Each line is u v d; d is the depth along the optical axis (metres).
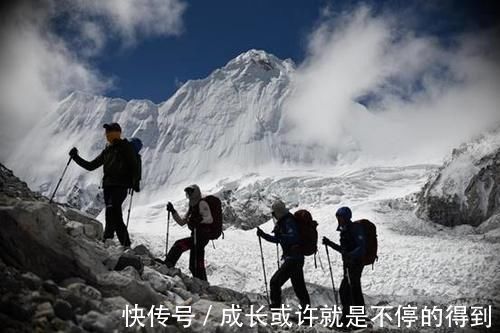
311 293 16.36
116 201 8.13
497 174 66.56
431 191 68.88
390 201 75.69
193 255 8.71
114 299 5.33
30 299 4.50
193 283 7.81
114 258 6.52
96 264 5.88
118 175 8.12
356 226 8.21
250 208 77.19
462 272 35.06
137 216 122.06
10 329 3.92
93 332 4.55
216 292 8.09
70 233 6.57
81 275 5.57
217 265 35.34
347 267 8.26
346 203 82.44
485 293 29.20
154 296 5.87
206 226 8.48
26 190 8.01
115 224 8.23
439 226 64.31
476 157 70.62
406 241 47.59
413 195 76.50
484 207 64.44
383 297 18.02
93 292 5.25
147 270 6.88
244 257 39.97
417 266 37.25
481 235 57.78
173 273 7.88
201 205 8.55
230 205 78.75
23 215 5.24
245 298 8.59
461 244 44.56
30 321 4.22
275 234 8.38
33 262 5.27
